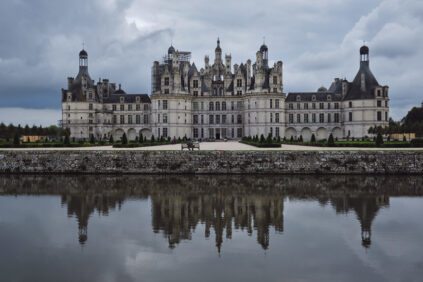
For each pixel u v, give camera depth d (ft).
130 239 85.51
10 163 189.88
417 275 66.90
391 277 66.28
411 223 96.73
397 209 111.55
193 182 161.48
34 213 107.96
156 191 140.56
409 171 179.32
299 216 104.22
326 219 100.99
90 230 91.86
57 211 110.11
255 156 185.37
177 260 73.56
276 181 163.73
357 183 157.58
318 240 84.38
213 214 106.52
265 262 72.43
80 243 82.84
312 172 183.01
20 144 241.35
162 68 437.17
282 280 65.31
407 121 441.68
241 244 82.07
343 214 105.91
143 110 425.69
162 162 187.11
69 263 72.13
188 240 84.64
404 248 79.36
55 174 187.32
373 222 97.91
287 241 83.87
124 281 65.00
